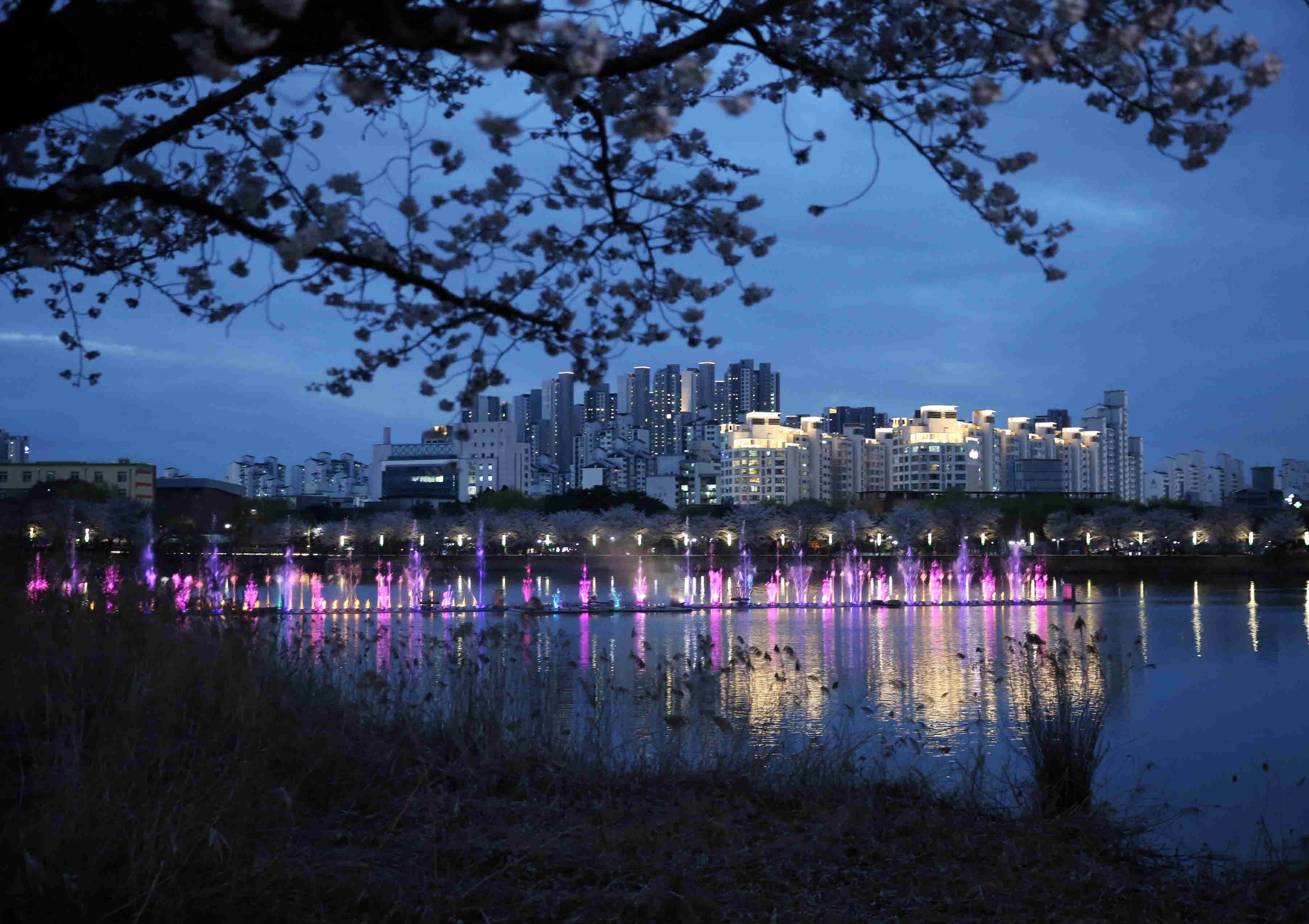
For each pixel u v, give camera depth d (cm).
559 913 805
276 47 509
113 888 699
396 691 1473
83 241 784
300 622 1809
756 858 977
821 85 658
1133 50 533
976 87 575
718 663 3866
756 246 720
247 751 997
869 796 1228
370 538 16200
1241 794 1819
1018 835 1134
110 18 489
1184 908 976
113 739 918
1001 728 2272
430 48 494
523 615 1709
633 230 717
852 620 7125
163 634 1289
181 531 13175
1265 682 3438
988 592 10894
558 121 692
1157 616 7212
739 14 563
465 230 699
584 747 1352
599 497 18688
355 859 850
